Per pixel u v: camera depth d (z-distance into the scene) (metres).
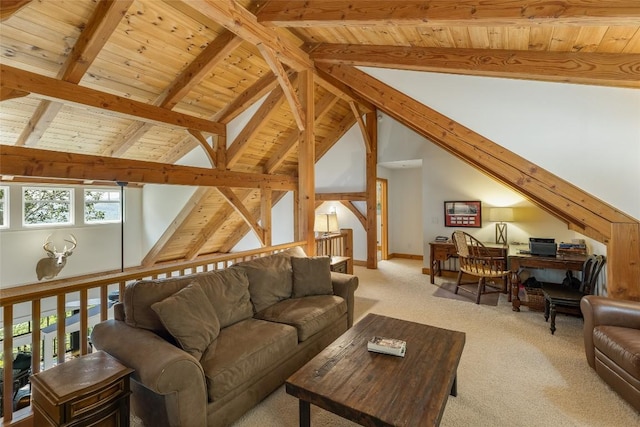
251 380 1.98
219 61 3.73
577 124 2.78
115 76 3.58
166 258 7.25
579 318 3.62
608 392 2.18
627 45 2.32
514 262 3.94
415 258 7.57
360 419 1.37
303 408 1.62
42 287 1.86
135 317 2.00
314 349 2.58
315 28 3.47
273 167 6.08
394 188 7.77
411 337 2.09
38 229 6.09
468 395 2.17
